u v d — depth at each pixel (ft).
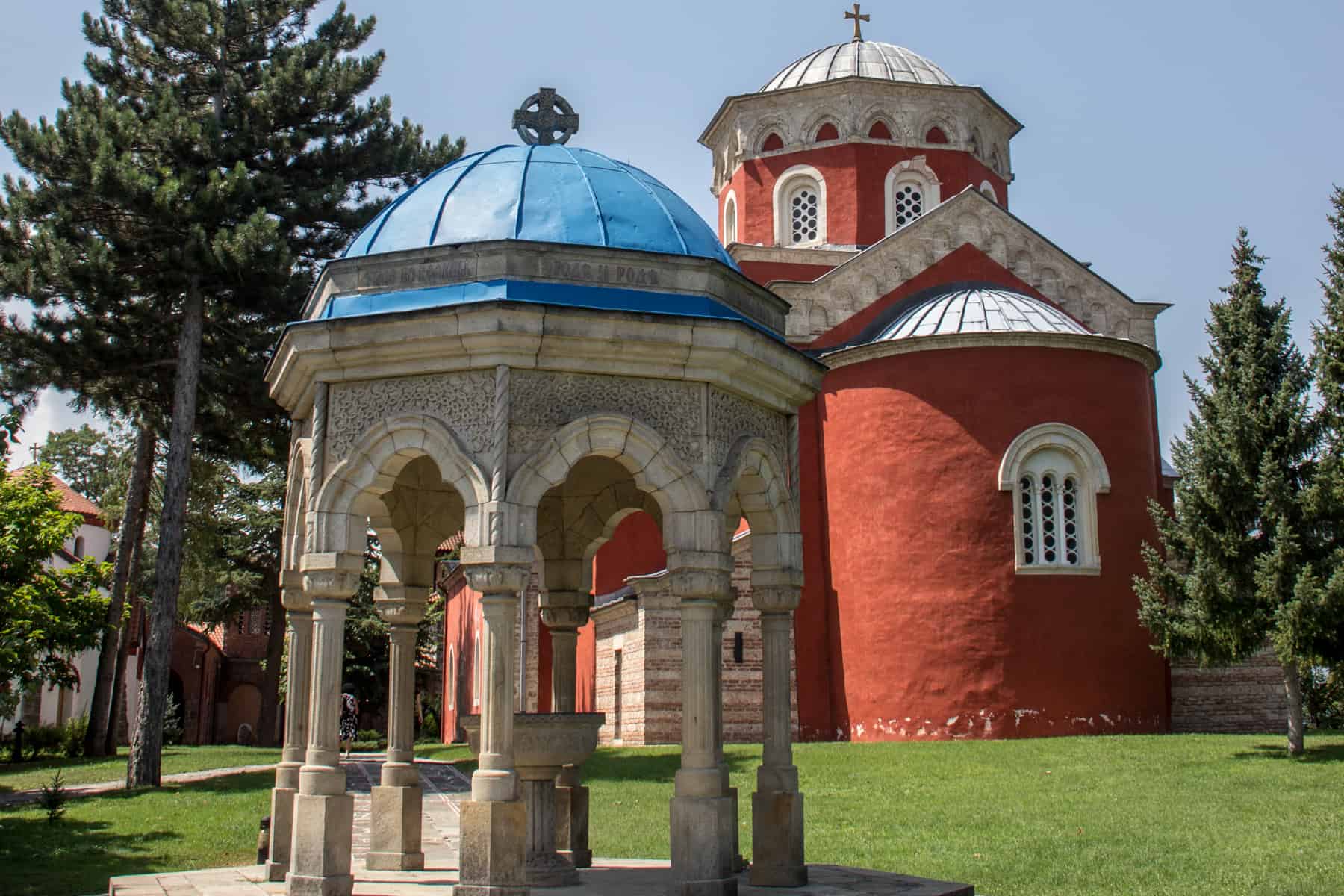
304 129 93.86
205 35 95.35
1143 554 80.84
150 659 86.99
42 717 160.45
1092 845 48.96
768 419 38.17
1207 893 40.60
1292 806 55.77
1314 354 79.30
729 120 115.14
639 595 92.27
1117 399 91.25
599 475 45.52
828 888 34.86
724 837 32.63
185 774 101.50
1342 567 70.28
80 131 83.92
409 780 41.16
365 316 33.30
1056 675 85.87
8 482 96.58
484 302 32.14
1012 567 86.99
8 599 91.04
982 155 113.39
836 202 109.09
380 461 33.60
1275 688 93.35
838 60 114.32
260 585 171.22
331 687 33.09
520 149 39.32
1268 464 73.72
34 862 52.19
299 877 31.99
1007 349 89.51
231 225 86.99
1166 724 89.40
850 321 101.91
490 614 31.48
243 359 90.22
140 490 126.31
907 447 90.17
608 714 102.22
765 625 37.55
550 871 36.11
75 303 87.04
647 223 36.65
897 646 88.53
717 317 34.06
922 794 62.34
